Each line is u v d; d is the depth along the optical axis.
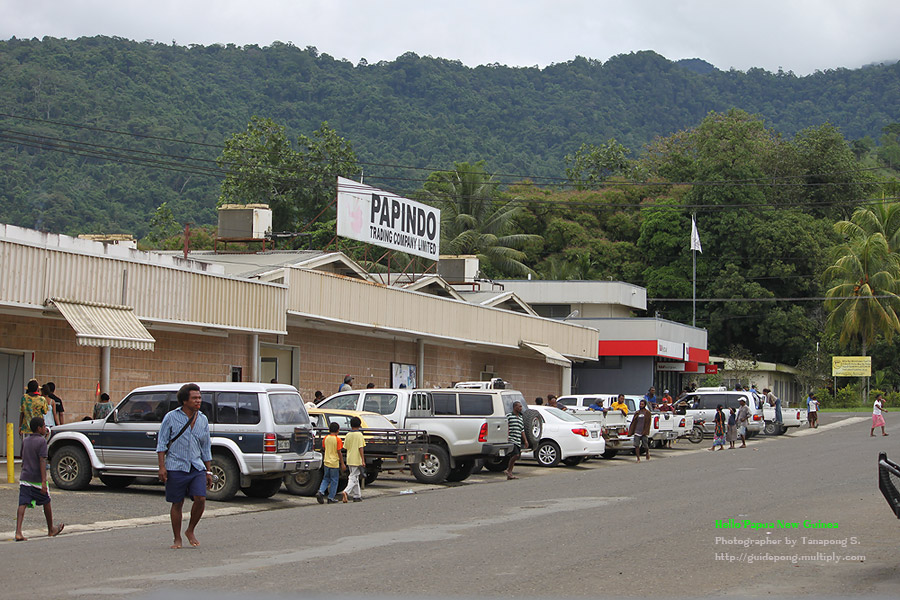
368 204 32.19
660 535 13.04
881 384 70.94
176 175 111.38
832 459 27.20
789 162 77.44
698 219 69.38
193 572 10.23
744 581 9.92
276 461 17.28
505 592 9.23
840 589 9.54
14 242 19.45
